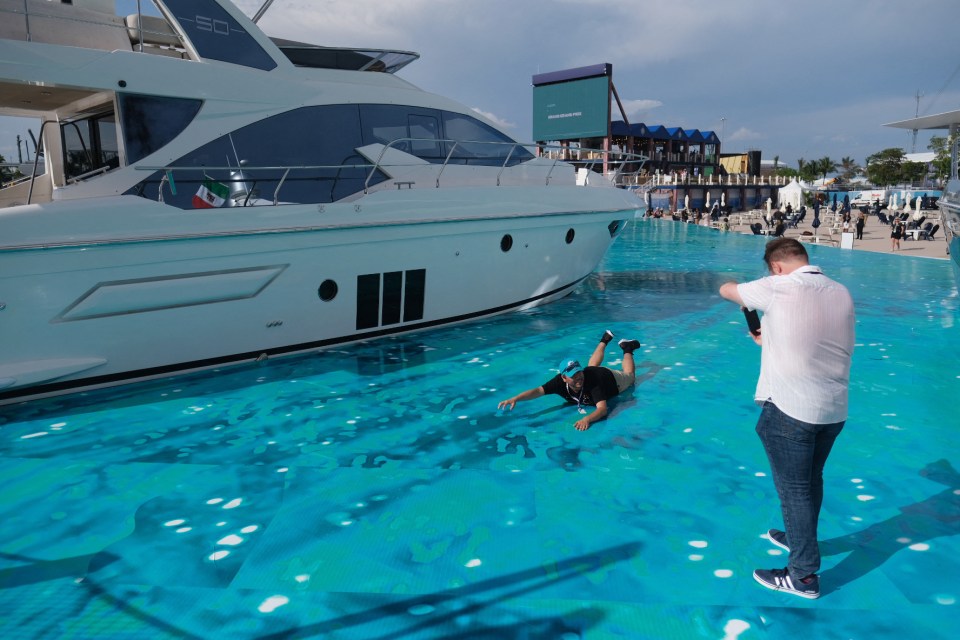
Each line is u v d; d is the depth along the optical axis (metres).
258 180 6.50
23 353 5.24
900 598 2.71
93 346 5.53
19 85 5.57
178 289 5.78
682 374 6.07
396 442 4.55
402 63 8.06
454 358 6.67
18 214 5.04
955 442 4.39
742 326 8.10
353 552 3.13
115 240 5.34
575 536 3.25
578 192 8.88
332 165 6.96
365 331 7.17
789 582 2.74
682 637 2.49
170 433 4.74
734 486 3.79
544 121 57.59
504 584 2.84
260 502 3.67
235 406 5.30
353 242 6.68
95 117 6.32
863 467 4.02
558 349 7.01
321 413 5.14
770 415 2.60
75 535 3.33
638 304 9.61
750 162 70.44
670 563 2.99
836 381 2.48
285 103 6.68
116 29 6.46
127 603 2.73
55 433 4.75
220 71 6.29
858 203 49.19
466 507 3.58
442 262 7.48
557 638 2.49
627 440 4.52
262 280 6.21
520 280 8.47
